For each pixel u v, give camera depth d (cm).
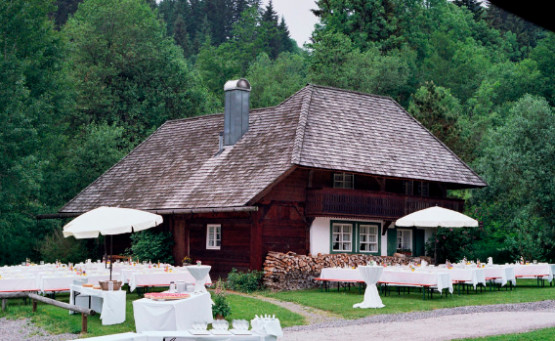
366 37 6412
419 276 1881
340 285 2358
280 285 2188
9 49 3138
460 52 6688
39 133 3306
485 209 3597
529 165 3095
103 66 4572
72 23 5016
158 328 1241
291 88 6284
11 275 1819
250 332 968
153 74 4634
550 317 1505
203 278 1684
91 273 1853
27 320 1470
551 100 5600
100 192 3064
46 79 3397
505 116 5394
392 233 2730
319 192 2405
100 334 1280
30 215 3203
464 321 1448
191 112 4694
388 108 3019
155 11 5494
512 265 2262
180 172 2836
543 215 3045
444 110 4259
